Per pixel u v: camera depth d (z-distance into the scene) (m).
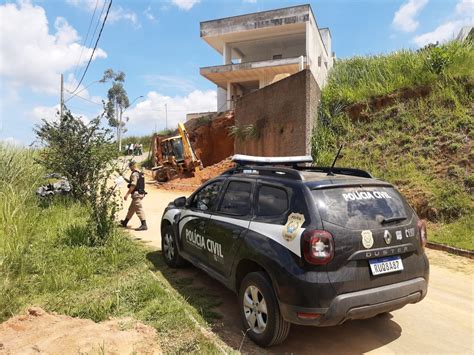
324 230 3.40
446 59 12.70
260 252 3.76
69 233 7.23
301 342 3.94
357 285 3.40
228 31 32.88
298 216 3.58
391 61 15.56
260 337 3.74
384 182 4.15
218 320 4.33
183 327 3.99
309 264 3.36
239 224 4.29
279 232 3.69
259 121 18.05
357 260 3.43
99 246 6.98
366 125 13.14
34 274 5.52
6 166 10.72
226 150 30.53
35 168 11.50
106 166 9.73
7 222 7.19
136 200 9.51
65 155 9.73
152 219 11.21
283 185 3.96
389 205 3.88
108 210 7.69
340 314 3.31
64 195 10.92
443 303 5.06
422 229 4.01
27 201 9.67
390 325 4.39
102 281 5.36
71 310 4.38
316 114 14.73
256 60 37.97
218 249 4.62
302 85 14.12
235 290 4.35
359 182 3.93
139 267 6.07
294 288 3.37
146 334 3.72
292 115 14.89
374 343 3.96
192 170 23.27
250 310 3.96
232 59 39.47
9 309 4.30
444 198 8.73
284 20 30.70
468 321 4.53
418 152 10.68
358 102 13.91
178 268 6.21
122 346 3.43
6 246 6.01
